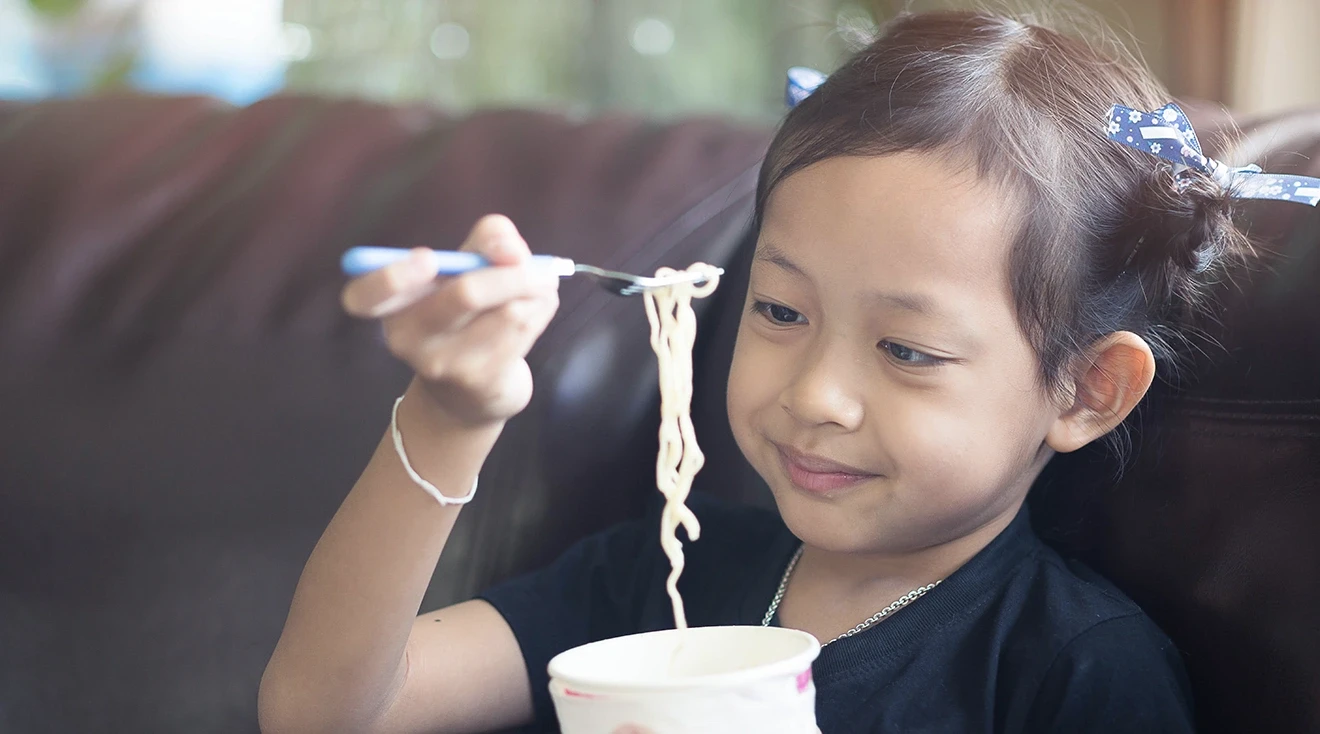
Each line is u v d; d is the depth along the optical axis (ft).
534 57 9.32
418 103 4.70
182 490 3.83
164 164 4.37
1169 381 3.01
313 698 2.60
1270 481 2.80
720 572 3.36
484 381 2.13
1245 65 6.48
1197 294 3.00
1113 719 2.63
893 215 2.60
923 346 2.60
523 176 4.14
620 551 3.52
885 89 2.77
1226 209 2.93
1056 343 2.75
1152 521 3.01
